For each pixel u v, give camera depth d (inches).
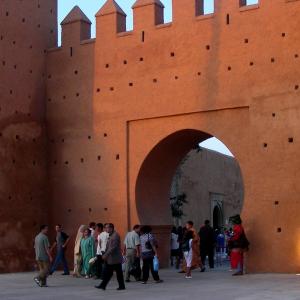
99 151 931.3
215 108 832.9
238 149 813.2
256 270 779.4
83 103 953.5
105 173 922.7
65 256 942.4
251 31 816.9
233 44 828.6
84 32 975.0
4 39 932.0
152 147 885.2
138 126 903.1
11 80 937.5
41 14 995.9
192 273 840.9
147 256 709.9
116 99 922.1
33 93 971.3
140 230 753.0
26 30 967.6
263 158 790.5
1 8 930.7
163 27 889.5
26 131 953.5
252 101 805.2
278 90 789.2
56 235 923.4
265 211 781.3
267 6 808.9
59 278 798.5
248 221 791.7
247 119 811.4
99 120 935.0
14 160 930.7
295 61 781.9
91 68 950.4
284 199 770.2
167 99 874.8
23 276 840.9
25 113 955.3
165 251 926.4
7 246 904.9
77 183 948.0
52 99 984.9
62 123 971.9
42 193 967.6
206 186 1691.7
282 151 778.2
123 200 901.2
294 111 775.7
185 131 870.4
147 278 709.3
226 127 826.2
